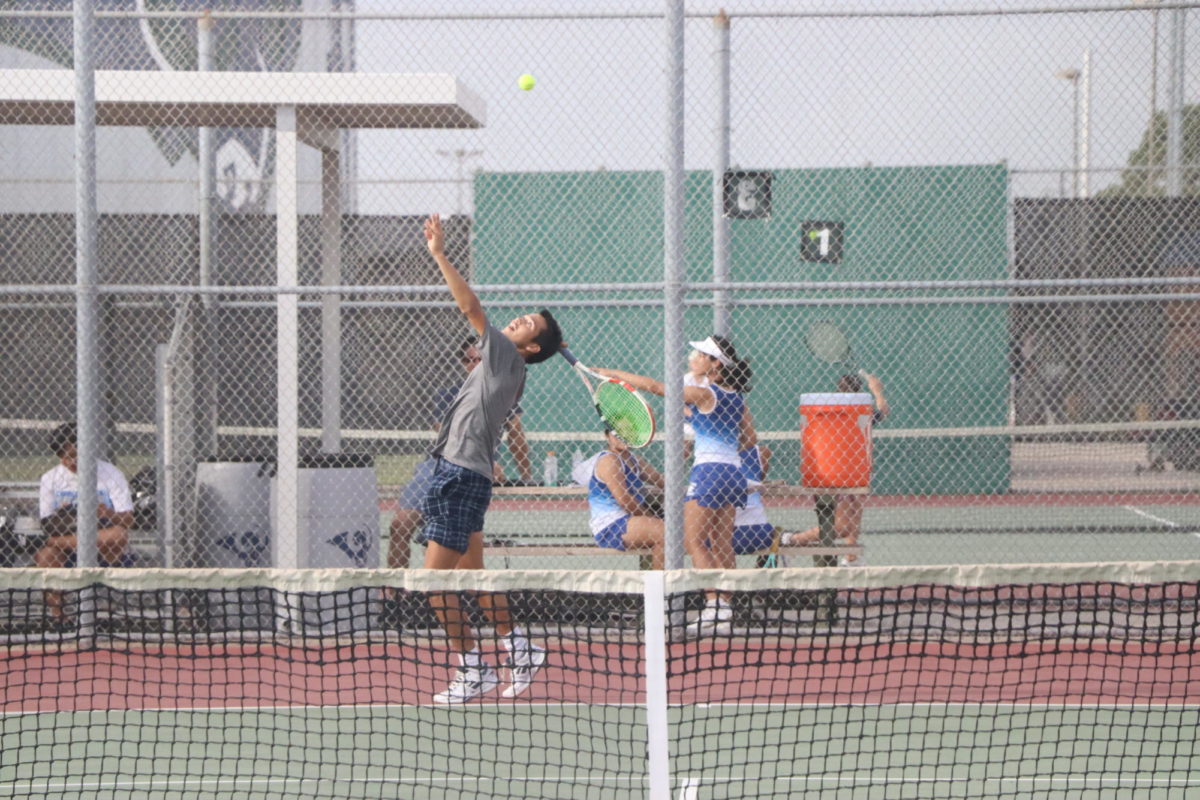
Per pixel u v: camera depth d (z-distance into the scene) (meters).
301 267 42.34
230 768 16.56
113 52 34.78
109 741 15.54
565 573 14.12
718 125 26.70
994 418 47.38
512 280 45.84
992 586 15.21
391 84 24.83
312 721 18.89
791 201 46.62
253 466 25.69
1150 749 17.12
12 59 34.47
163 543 25.53
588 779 16.00
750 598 16.89
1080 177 44.22
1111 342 47.97
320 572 14.88
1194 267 45.12
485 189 45.62
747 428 24.67
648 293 46.06
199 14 23.98
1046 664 21.66
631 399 22.14
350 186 41.94
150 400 43.66
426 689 20.58
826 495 25.22
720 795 15.30
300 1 34.81
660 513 24.30
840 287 22.64
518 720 18.91
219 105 25.03
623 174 46.12
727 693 20.16
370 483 25.53
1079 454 48.38
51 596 23.27
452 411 19.05
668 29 22.64
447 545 18.83
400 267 43.88
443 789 15.61
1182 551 37.12
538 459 45.59
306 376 42.88
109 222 44.06
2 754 17.09
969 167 46.25
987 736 17.83
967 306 47.00
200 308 29.12
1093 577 15.23
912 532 41.53
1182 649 22.23
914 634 22.92
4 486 30.44
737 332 47.28
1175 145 32.72
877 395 28.86
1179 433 48.09
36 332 42.06
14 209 43.59
